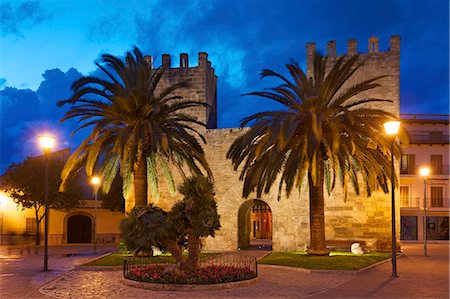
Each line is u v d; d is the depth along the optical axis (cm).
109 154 2945
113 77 2997
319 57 2783
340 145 2658
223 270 2083
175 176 3816
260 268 2564
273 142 2495
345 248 3434
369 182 2777
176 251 2044
